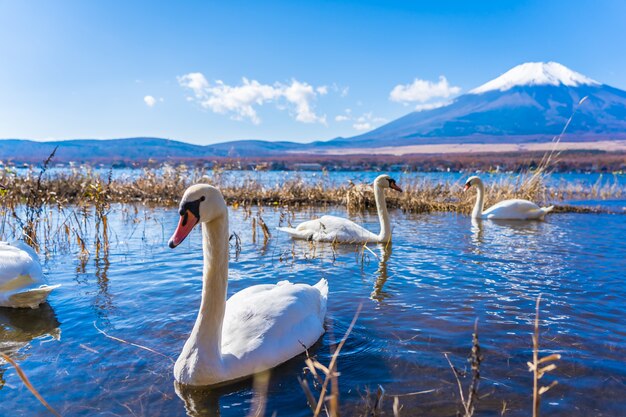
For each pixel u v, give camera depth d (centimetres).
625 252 1021
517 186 2148
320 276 821
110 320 598
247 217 1516
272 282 782
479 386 435
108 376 456
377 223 1482
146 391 430
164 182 2130
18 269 629
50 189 1891
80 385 439
